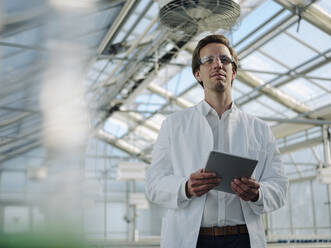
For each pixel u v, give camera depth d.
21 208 22.34
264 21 11.70
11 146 20.38
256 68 13.98
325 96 14.26
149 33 10.54
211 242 1.97
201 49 2.22
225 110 2.20
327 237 13.02
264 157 2.15
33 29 7.25
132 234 15.01
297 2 10.63
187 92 16.72
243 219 2.01
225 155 1.78
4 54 8.31
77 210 22.30
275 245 7.61
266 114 16.38
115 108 16.31
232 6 4.86
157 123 21.19
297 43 12.26
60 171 23.03
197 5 4.79
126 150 25.52
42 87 11.81
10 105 12.73
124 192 25.22
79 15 7.13
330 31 11.22
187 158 2.09
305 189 19.11
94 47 9.73
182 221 2.01
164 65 11.99
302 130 16.86
